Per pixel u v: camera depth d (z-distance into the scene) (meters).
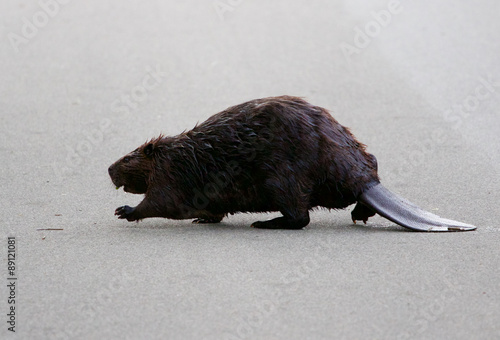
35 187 10.96
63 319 6.71
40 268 7.91
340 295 7.10
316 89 15.99
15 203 10.27
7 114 14.79
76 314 6.80
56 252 8.38
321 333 6.39
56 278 7.62
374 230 9.07
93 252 8.37
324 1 23.47
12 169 11.79
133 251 8.38
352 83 16.36
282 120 8.74
